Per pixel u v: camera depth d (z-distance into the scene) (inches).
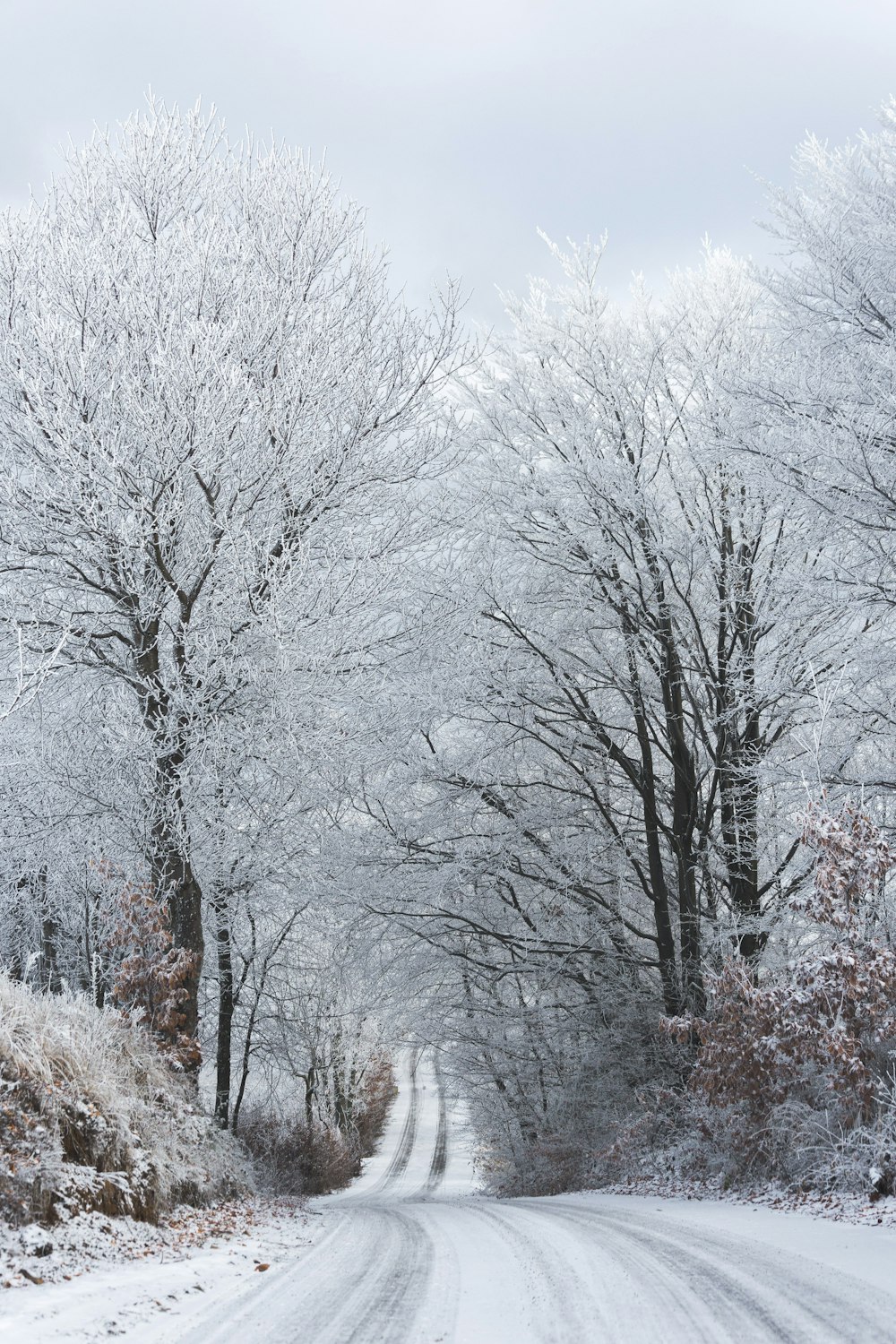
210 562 517.3
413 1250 290.2
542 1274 235.6
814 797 494.3
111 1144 317.4
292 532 549.6
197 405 479.8
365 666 570.6
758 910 633.6
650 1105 633.0
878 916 422.9
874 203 476.1
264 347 559.5
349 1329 181.2
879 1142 358.3
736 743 638.5
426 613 647.8
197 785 517.3
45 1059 310.3
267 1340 172.9
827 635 550.0
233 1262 264.8
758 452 482.0
